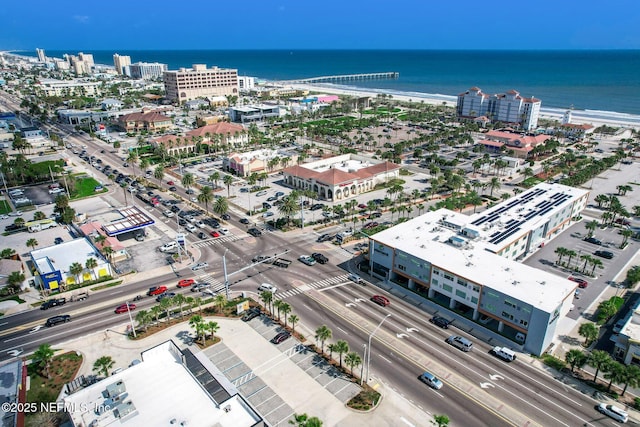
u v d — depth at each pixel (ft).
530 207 447.42
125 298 345.51
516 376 262.88
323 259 402.93
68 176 616.39
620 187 578.25
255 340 295.07
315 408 236.84
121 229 440.86
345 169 634.02
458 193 593.01
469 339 297.74
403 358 278.05
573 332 305.53
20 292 356.38
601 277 378.32
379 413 233.96
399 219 467.52
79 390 227.61
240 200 566.77
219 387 216.54
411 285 360.69
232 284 365.61
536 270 322.14
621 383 243.19
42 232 467.52
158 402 203.51
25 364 261.03
